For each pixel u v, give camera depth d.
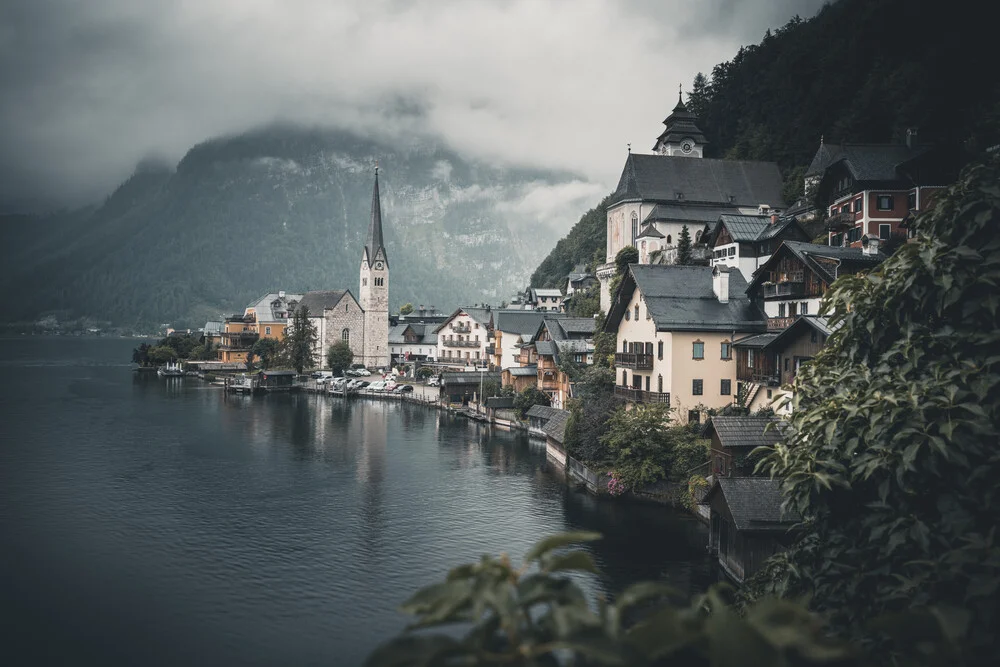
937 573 10.03
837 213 80.50
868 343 14.65
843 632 11.31
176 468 64.19
